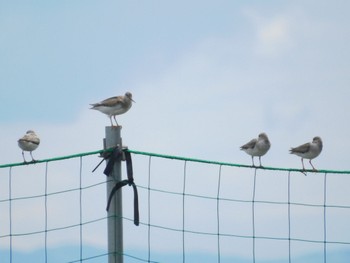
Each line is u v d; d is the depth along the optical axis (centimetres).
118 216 1753
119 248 1748
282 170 2139
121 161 1772
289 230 2025
